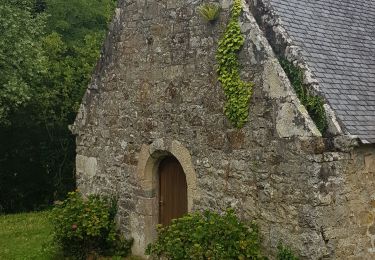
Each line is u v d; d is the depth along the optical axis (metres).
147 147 8.89
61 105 17.95
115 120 9.66
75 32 19.80
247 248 6.64
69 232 8.88
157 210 9.13
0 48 14.48
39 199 18.83
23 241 11.03
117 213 9.60
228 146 7.38
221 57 7.38
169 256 6.97
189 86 8.02
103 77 9.96
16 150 18.03
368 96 7.09
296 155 6.36
